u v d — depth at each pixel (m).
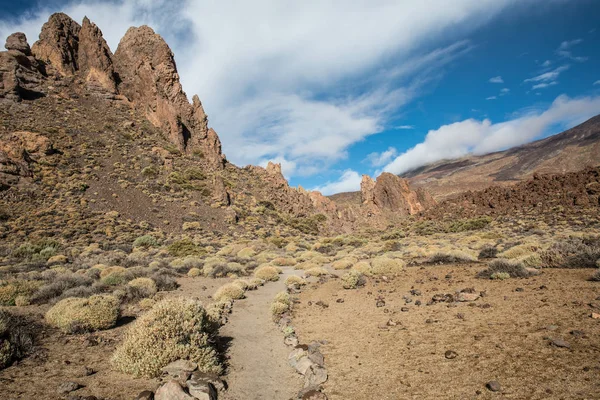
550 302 8.36
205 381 6.19
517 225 50.16
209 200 70.69
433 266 19.53
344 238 63.22
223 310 13.62
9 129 62.56
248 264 32.28
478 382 5.13
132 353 6.80
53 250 35.44
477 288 11.52
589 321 6.62
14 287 13.84
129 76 96.75
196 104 93.12
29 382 6.19
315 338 9.14
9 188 50.62
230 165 96.31
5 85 73.38
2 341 7.24
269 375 7.15
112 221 52.16
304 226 77.38
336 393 5.68
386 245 39.16
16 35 84.38
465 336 7.10
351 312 11.47
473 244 33.41
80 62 94.31
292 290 17.86
